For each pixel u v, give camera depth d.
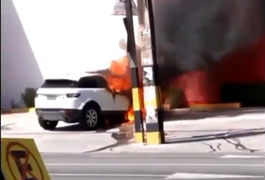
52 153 37.12
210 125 47.75
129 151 36.38
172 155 33.66
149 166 29.28
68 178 26.25
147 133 38.75
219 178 24.72
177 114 56.31
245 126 46.09
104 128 49.84
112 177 26.11
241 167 27.92
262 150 34.56
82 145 40.34
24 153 12.74
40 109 49.03
